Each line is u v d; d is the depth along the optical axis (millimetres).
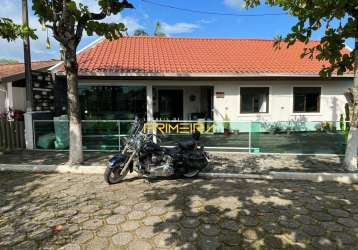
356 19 6812
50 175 7129
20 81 16109
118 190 5996
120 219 4609
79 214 4789
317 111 15633
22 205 5156
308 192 5914
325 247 3820
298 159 8922
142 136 6684
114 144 10008
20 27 7059
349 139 7523
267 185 6371
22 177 6938
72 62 7473
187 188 6145
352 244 3900
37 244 3855
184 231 4227
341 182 6699
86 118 13750
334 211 4953
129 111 14094
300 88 15391
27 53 10031
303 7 6605
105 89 13836
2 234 4113
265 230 4270
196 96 17547
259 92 15375
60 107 13000
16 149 10062
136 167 6594
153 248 3785
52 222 4492
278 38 7496
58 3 7176
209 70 13789
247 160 8781
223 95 14969
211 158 9023
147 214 4801
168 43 18062
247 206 5145
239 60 15656
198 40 18906
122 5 7117
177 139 9648
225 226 4383
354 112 7414
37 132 10250
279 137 10180
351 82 15484
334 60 7773
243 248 3791
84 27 7418
